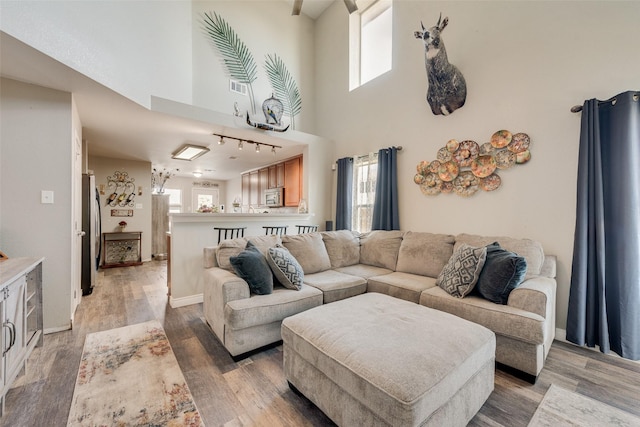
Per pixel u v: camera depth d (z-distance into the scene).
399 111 3.94
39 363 1.99
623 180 2.10
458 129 3.27
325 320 1.67
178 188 8.68
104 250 5.56
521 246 2.48
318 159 4.75
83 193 3.68
